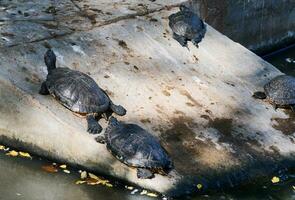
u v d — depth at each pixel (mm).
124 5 8086
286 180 6023
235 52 7871
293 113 6914
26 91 6098
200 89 6992
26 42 6852
